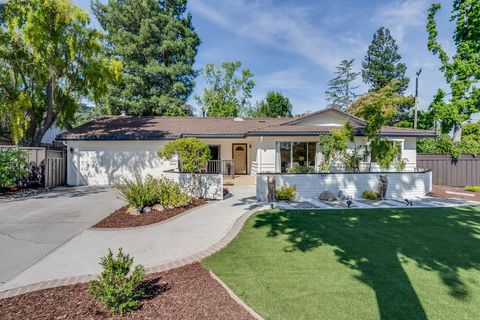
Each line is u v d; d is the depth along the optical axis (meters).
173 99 29.94
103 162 16.66
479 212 9.22
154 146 17.00
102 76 16.97
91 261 5.16
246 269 4.73
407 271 4.65
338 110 17.11
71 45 15.40
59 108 17.64
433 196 12.53
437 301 3.71
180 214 8.79
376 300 3.72
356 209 9.67
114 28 29.19
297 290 3.98
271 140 16.50
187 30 31.38
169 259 5.25
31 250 5.75
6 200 11.45
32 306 3.51
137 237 6.59
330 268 4.76
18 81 16.39
